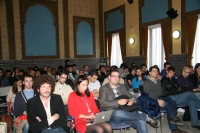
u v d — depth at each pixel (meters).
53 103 2.06
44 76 2.04
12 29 6.90
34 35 7.39
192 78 3.98
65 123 2.06
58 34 7.92
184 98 3.05
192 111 2.97
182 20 5.44
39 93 2.04
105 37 8.88
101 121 2.19
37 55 7.48
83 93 2.46
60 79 3.14
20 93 2.55
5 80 5.13
